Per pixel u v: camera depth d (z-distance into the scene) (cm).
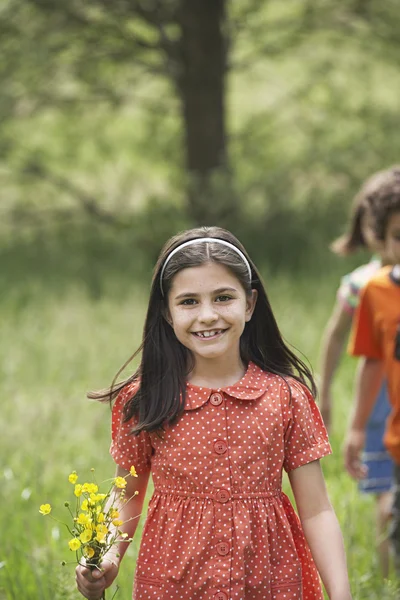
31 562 505
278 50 1636
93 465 687
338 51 1703
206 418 358
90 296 1354
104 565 341
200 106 1588
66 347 1073
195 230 369
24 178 1677
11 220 1719
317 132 1567
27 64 1503
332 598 348
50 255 1648
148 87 1808
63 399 872
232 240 368
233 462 354
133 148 1755
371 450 563
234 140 1705
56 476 676
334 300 1227
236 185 1509
